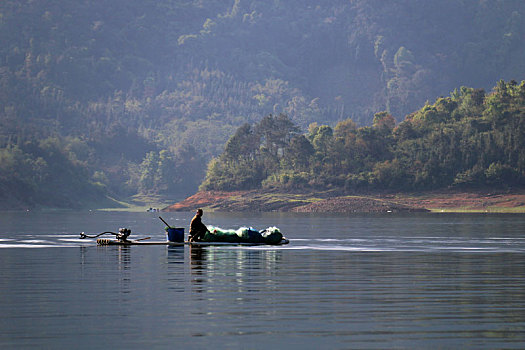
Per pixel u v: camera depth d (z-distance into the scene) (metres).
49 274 73.75
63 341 41.59
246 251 106.81
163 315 49.47
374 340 42.09
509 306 53.50
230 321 47.53
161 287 63.53
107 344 40.91
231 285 65.25
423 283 67.00
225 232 122.69
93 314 49.84
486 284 66.19
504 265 84.69
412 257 96.50
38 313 50.16
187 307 52.75
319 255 99.56
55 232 178.00
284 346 40.59
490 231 182.88
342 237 152.38
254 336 43.03
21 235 161.00
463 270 78.88
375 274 74.44
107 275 72.88
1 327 45.44
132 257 95.12
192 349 39.88
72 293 59.78
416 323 47.03
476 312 50.94
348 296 58.44
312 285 65.31
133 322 47.06
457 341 41.84
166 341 41.69
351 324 46.66
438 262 88.81
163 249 110.38
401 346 40.66
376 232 177.88
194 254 100.31
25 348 39.91
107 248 113.56
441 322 47.28
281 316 49.25
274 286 64.44
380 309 52.09
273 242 123.19
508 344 41.09
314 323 46.88
